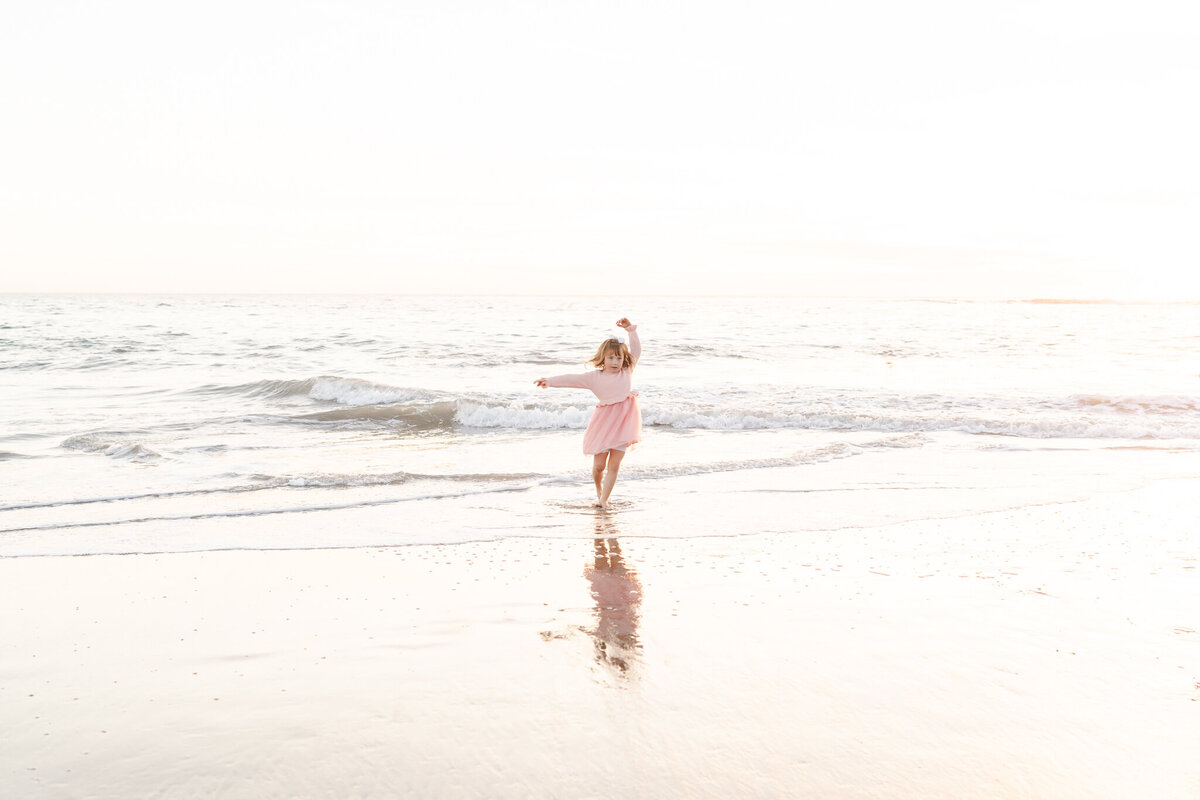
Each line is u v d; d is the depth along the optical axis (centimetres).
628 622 438
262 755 290
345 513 698
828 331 4084
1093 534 642
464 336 3347
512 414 1297
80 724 316
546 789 266
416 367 2219
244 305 8225
